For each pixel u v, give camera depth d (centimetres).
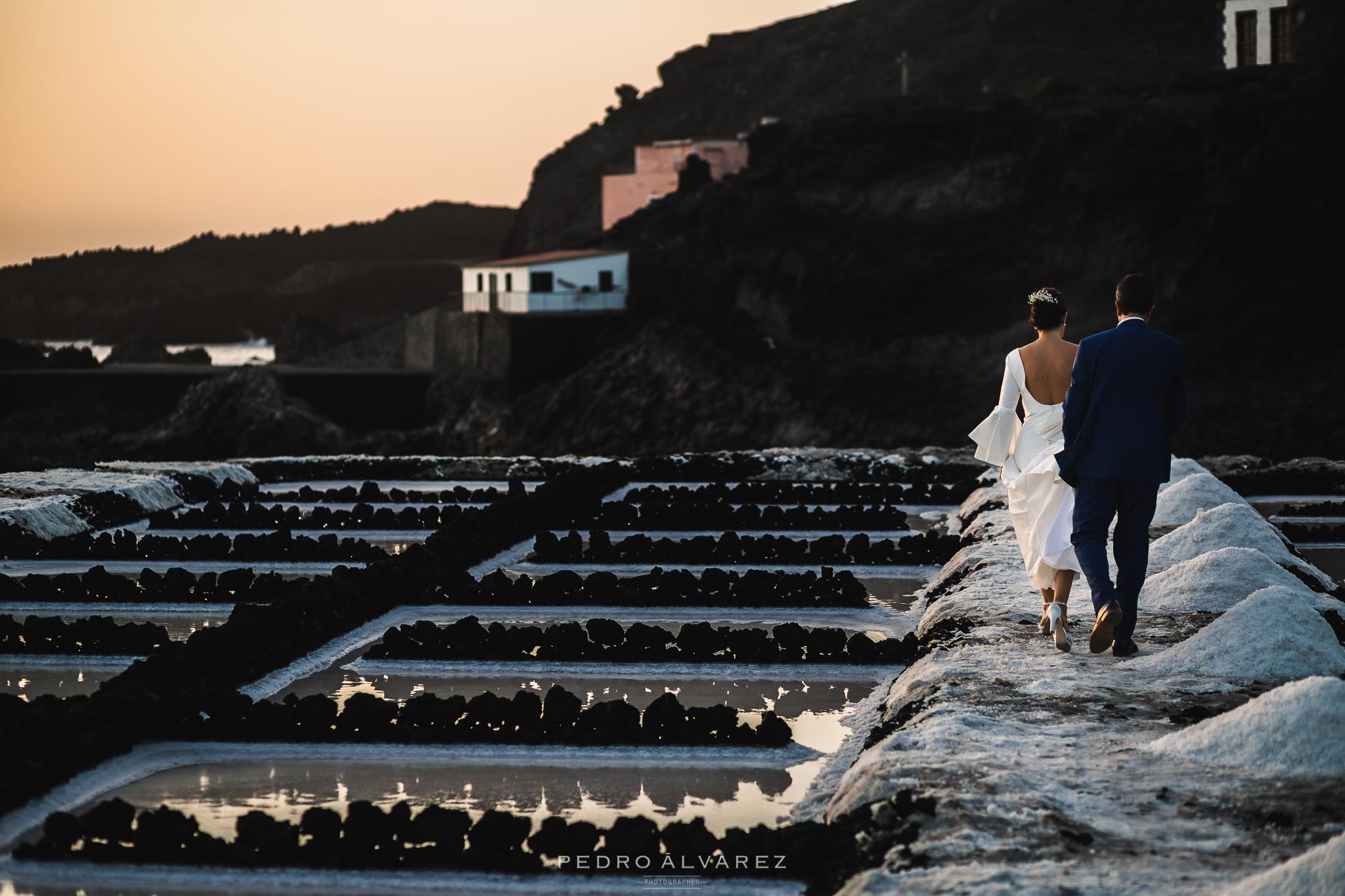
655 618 1487
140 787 943
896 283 9031
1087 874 640
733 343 9088
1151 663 1038
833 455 2670
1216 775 784
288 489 2534
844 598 1526
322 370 10306
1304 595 1161
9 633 1350
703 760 991
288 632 1311
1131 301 1095
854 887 657
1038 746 839
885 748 855
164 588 1595
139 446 9488
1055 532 1104
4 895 770
